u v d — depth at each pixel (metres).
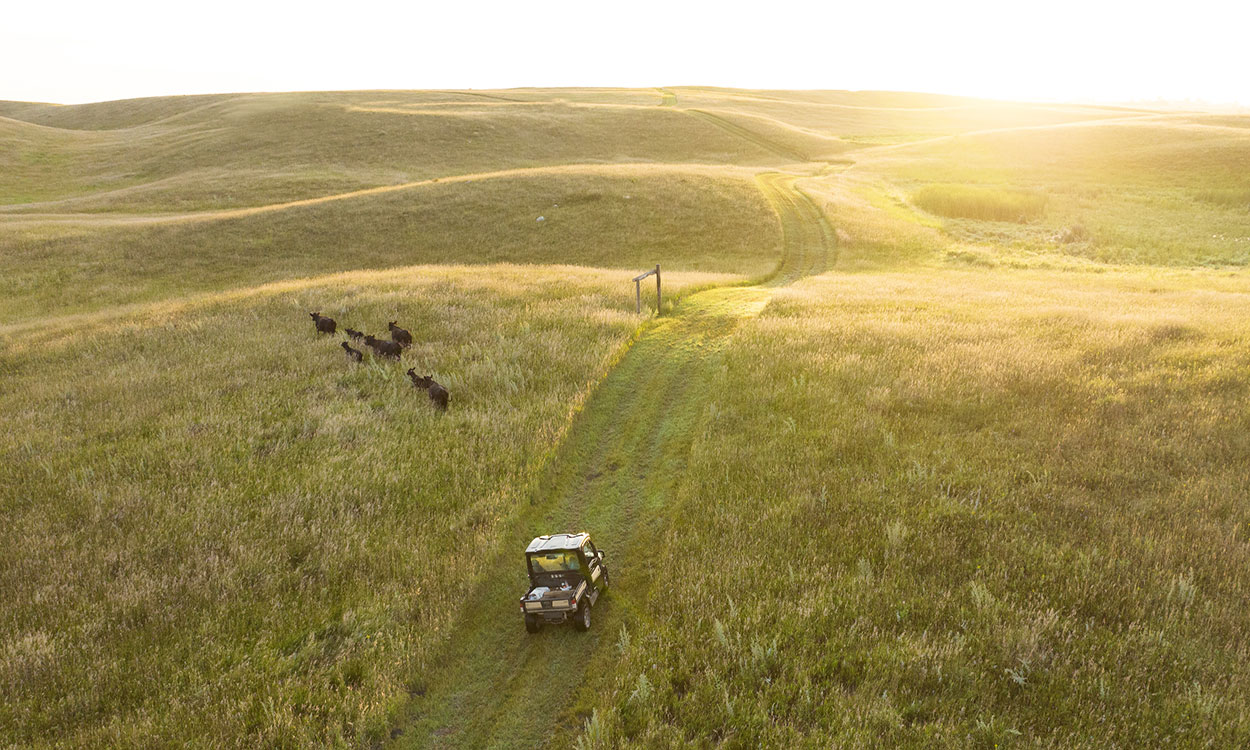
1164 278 33.28
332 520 11.61
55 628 9.27
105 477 13.48
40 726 7.68
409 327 22.39
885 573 9.20
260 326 23.77
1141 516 10.29
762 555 9.81
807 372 16.48
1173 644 7.68
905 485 11.37
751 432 13.73
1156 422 13.01
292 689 8.02
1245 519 10.03
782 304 23.84
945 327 19.92
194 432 15.35
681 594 9.12
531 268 34.22
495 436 14.16
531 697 8.21
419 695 8.34
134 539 11.18
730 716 7.01
